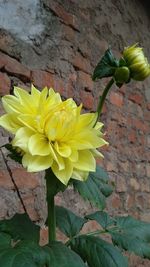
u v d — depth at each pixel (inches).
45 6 27.4
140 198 38.2
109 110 34.1
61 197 26.4
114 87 35.5
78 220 15.0
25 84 24.6
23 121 11.2
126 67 13.0
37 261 10.2
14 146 11.1
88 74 31.4
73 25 30.4
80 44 30.9
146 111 42.1
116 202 33.5
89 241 13.2
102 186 13.4
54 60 27.6
